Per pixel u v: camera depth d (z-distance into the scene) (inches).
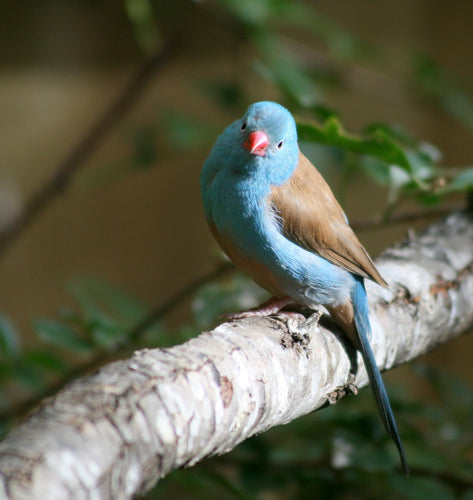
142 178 657.0
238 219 252.1
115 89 623.5
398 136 311.3
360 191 649.0
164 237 665.6
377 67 542.0
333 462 289.3
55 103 617.3
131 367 154.0
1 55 605.3
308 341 201.8
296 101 316.8
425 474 287.3
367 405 324.8
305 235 250.1
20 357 305.9
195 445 156.3
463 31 637.9
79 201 646.5
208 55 612.7
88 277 349.1
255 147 238.7
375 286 263.4
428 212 319.9
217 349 172.4
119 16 615.8
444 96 411.2
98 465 131.5
